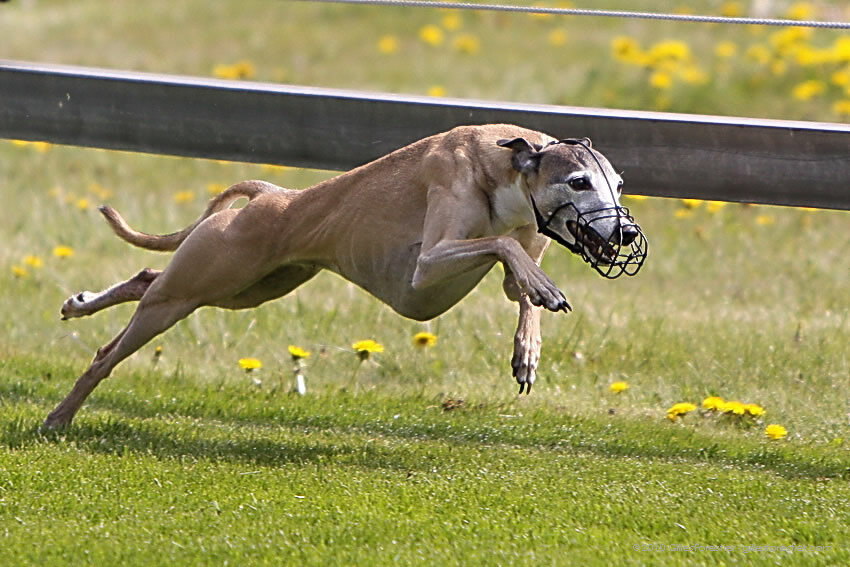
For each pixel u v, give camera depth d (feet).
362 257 31.76
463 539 25.40
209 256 32.37
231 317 44.73
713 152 34.45
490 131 30.86
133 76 38.96
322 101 36.96
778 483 29.94
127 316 45.29
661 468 31.09
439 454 32.22
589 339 42.27
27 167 65.00
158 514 26.71
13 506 26.89
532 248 31.78
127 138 38.96
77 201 58.75
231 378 39.99
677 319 44.11
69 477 28.99
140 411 36.27
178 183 62.34
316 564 23.84
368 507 27.27
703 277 48.96
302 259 32.68
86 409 36.17
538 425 34.86
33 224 55.52
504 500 27.94
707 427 35.24
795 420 35.63
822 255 50.65
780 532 26.27
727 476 30.30
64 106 39.34
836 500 28.48
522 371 30.27
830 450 33.04
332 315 44.14
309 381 39.99
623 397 37.91
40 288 47.91
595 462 31.68
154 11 94.38
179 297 33.04
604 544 25.26
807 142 33.63
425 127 36.37
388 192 31.27
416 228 30.96
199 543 24.89
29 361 40.60
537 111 35.42
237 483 29.04
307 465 30.81
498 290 47.06
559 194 28.63
